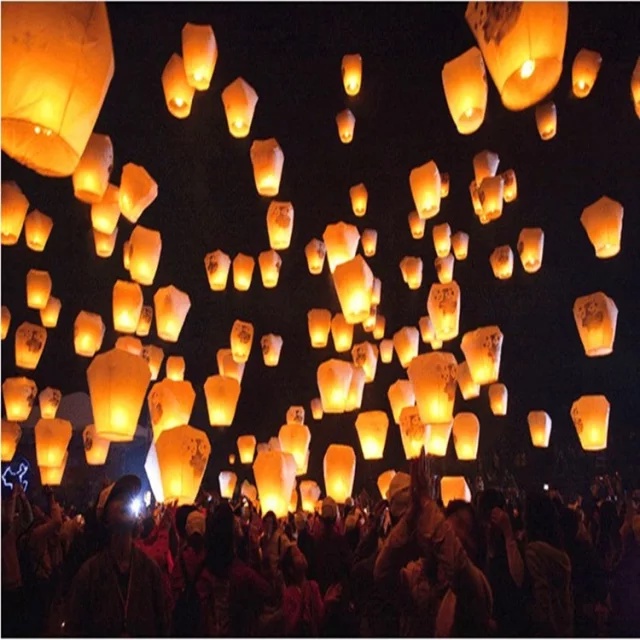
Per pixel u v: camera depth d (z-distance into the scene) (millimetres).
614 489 12664
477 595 3600
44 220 10352
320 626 4965
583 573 5383
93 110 3270
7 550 5570
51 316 11633
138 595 3758
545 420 12398
